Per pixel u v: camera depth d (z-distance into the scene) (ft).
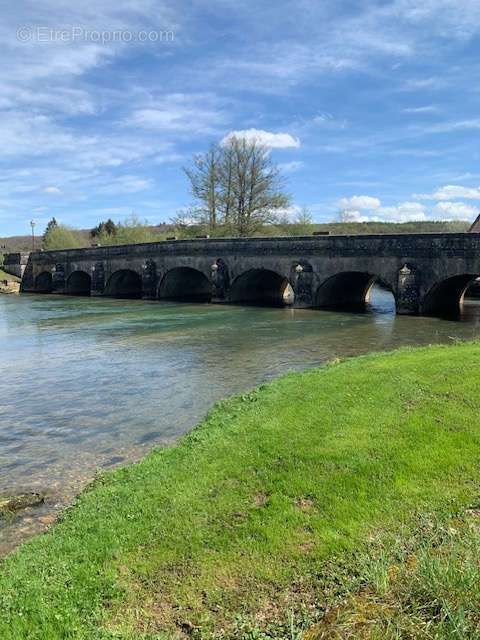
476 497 22.77
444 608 15.42
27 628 16.97
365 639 15.11
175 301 159.84
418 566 17.72
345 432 31.45
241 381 57.77
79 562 20.77
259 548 20.58
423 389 38.93
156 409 48.16
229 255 145.48
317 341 82.17
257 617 17.11
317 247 125.18
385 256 112.37
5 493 31.45
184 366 66.39
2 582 19.83
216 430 35.81
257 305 141.69
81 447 39.09
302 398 40.63
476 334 83.82
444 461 26.25
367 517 21.89
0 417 47.14
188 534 22.02
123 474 30.45
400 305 109.19
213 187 200.23
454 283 115.55
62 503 29.55
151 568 19.99
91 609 17.90
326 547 20.20
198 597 18.29
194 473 28.19
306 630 16.14
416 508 22.27
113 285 189.67
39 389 56.85
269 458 28.91
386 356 56.85
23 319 119.96
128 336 91.66
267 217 197.67
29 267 227.20
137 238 242.99
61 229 280.92
